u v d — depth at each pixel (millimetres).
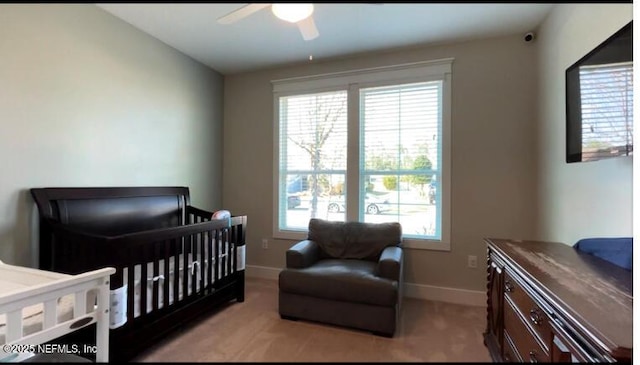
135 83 2773
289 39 2920
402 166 3203
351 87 3348
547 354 1220
